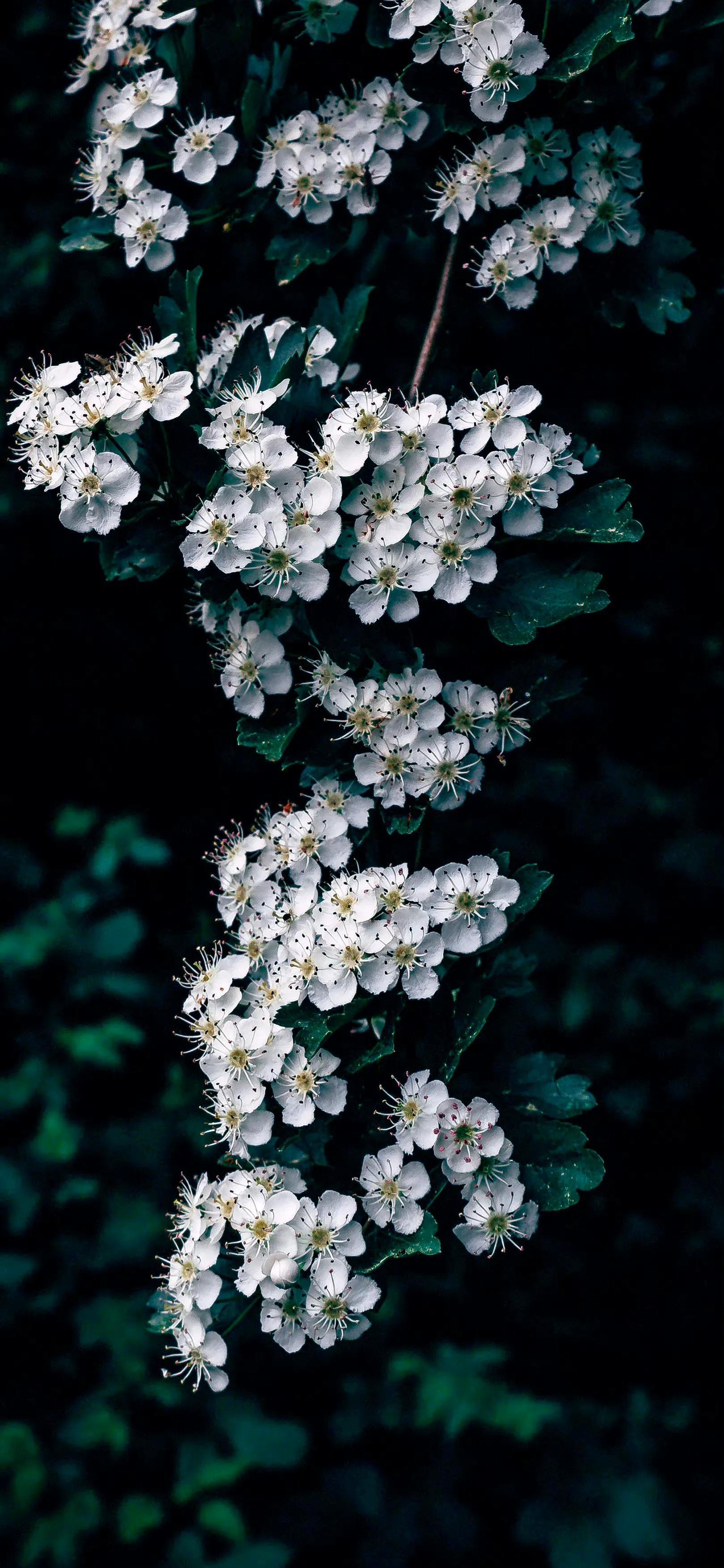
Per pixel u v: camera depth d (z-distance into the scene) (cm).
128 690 91
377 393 63
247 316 70
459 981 64
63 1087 84
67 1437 80
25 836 94
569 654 88
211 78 68
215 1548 81
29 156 81
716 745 90
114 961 87
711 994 90
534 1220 63
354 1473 84
